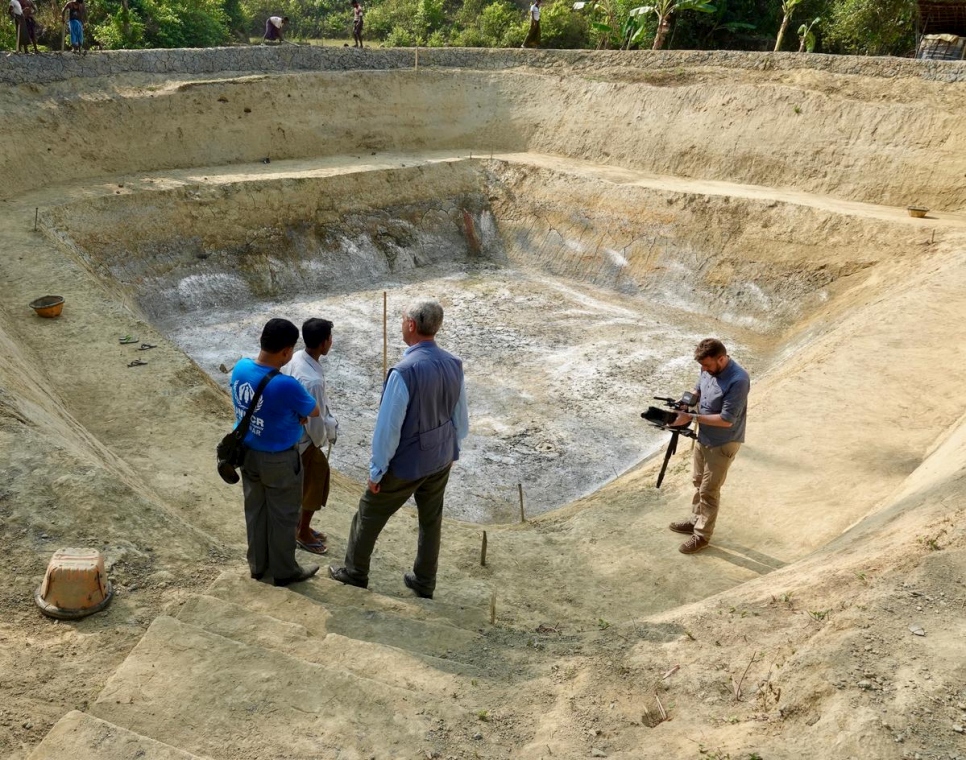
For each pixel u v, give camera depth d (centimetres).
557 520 964
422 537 584
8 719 362
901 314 1457
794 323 2006
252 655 412
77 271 1600
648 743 362
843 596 477
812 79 2544
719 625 478
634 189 2431
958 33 3041
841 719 347
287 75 2814
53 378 1154
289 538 533
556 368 1830
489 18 4200
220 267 2175
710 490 777
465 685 419
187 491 816
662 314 2172
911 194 2200
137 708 373
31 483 593
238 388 500
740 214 2230
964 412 1087
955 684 365
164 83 2588
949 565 467
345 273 2359
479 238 2630
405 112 2964
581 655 471
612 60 2972
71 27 2448
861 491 902
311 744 358
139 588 510
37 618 462
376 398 1658
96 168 2305
